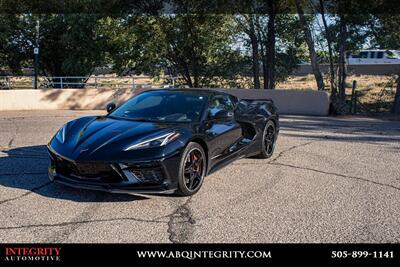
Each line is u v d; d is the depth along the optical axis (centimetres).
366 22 1614
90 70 2245
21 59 2316
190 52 2081
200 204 436
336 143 818
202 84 2144
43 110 1482
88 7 2148
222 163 531
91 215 398
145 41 2064
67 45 2223
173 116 500
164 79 2198
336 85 1664
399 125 1162
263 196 467
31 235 352
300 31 1828
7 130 945
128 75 2292
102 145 429
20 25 2164
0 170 558
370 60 3606
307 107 1488
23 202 429
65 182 438
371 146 790
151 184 421
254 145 614
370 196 475
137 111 522
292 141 833
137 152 416
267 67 1955
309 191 489
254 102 680
